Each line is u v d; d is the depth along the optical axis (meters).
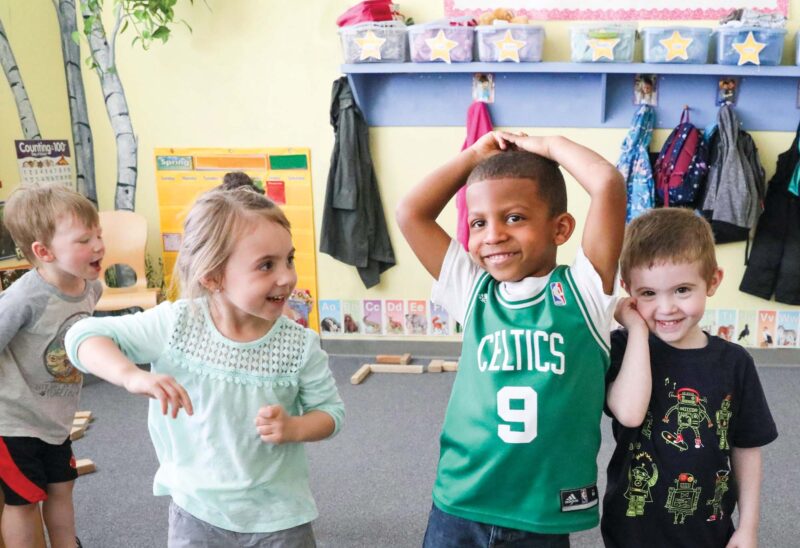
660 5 3.20
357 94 3.35
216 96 3.57
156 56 3.57
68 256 1.61
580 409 1.09
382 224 3.54
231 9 3.48
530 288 1.13
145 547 1.98
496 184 1.08
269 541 1.22
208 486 1.19
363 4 3.20
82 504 2.21
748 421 1.16
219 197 1.17
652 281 1.11
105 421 2.87
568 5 3.26
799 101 3.18
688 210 1.20
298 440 1.15
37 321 1.62
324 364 1.30
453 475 1.15
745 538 1.15
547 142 1.16
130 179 3.70
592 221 1.09
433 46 3.16
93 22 3.53
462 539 1.13
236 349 1.20
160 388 1.01
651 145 3.33
